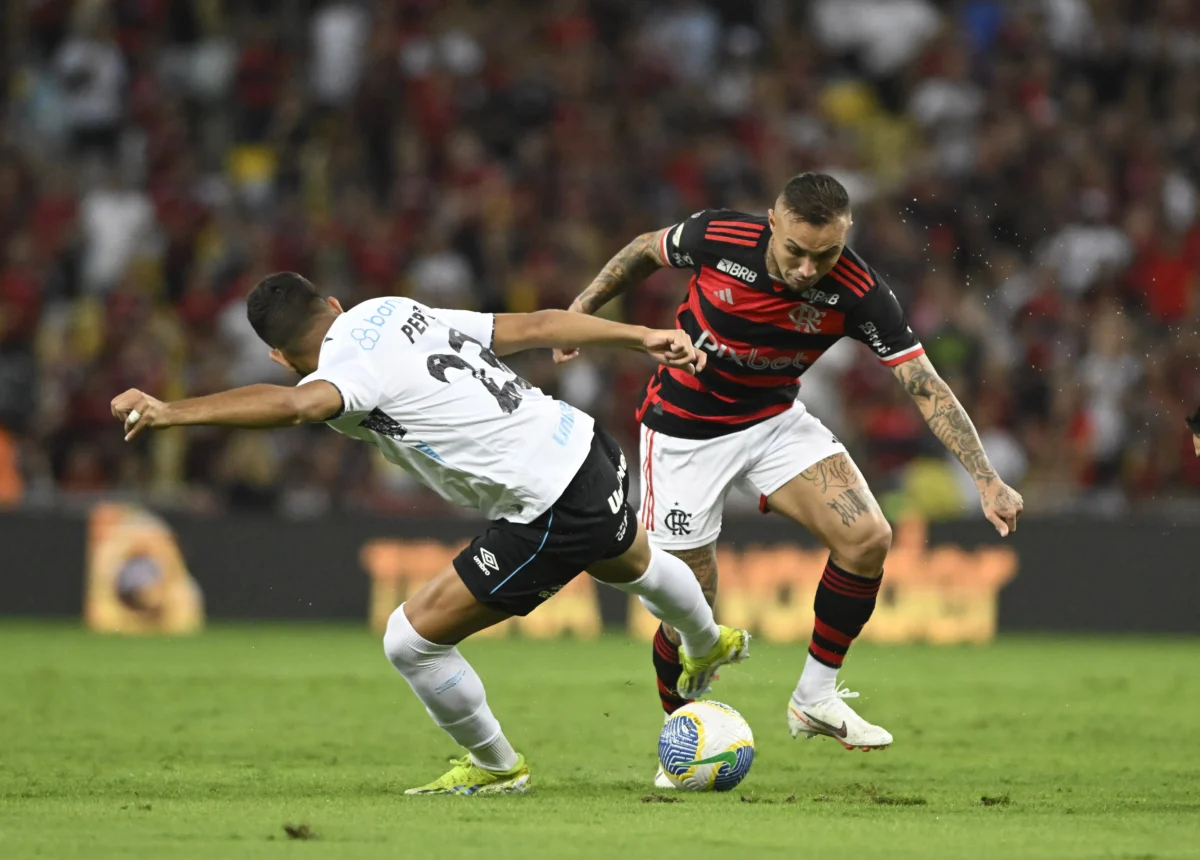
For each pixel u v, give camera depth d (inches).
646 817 688.4
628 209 2506.2
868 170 2669.8
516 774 793.6
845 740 879.1
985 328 2298.2
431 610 759.1
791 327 856.9
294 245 2356.1
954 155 2632.9
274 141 2605.8
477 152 2544.3
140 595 1930.4
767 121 2687.0
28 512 1941.4
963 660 1675.7
